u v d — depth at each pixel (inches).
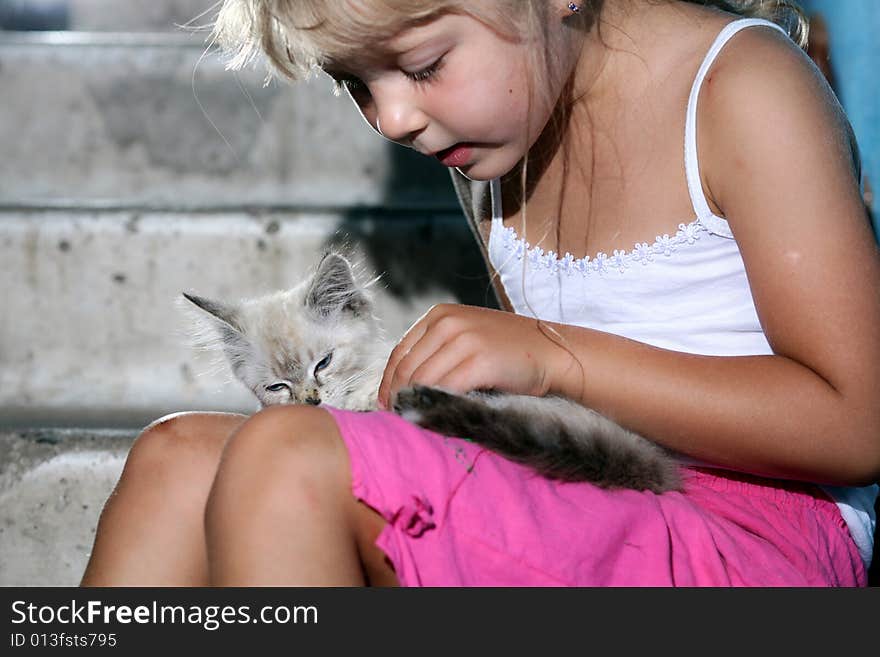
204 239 116.7
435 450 51.1
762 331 64.4
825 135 59.6
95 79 124.8
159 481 58.1
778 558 58.5
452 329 60.4
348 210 119.3
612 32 66.8
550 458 54.4
